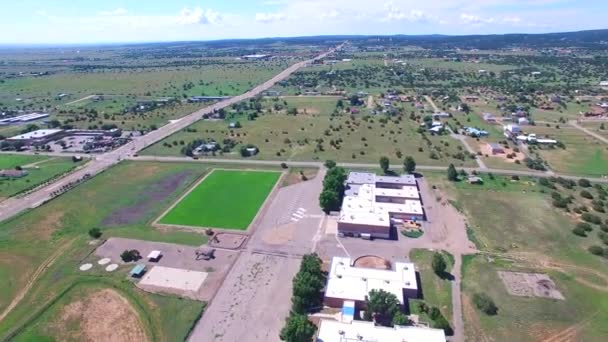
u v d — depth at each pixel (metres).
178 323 78.06
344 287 83.31
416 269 93.81
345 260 92.25
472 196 131.25
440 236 108.19
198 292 86.81
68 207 126.25
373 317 77.19
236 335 75.25
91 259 99.44
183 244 104.81
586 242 104.69
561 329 76.12
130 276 92.25
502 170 152.75
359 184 136.12
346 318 76.19
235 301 84.00
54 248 104.69
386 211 114.62
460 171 151.12
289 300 83.94
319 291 83.31
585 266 94.94
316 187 138.88
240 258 98.62
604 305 82.00
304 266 87.88
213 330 76.50
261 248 102.75
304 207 124.38
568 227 111.94
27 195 135.12
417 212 116.88
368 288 83.06
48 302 84.62
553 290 86.69
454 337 74.19
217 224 114.81
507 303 82.81
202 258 98.56
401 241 105.75
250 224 114.69
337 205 123.31
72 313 81.69
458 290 86.81
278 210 122.62
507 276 91.50
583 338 74.06
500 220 116.06
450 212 120.88
